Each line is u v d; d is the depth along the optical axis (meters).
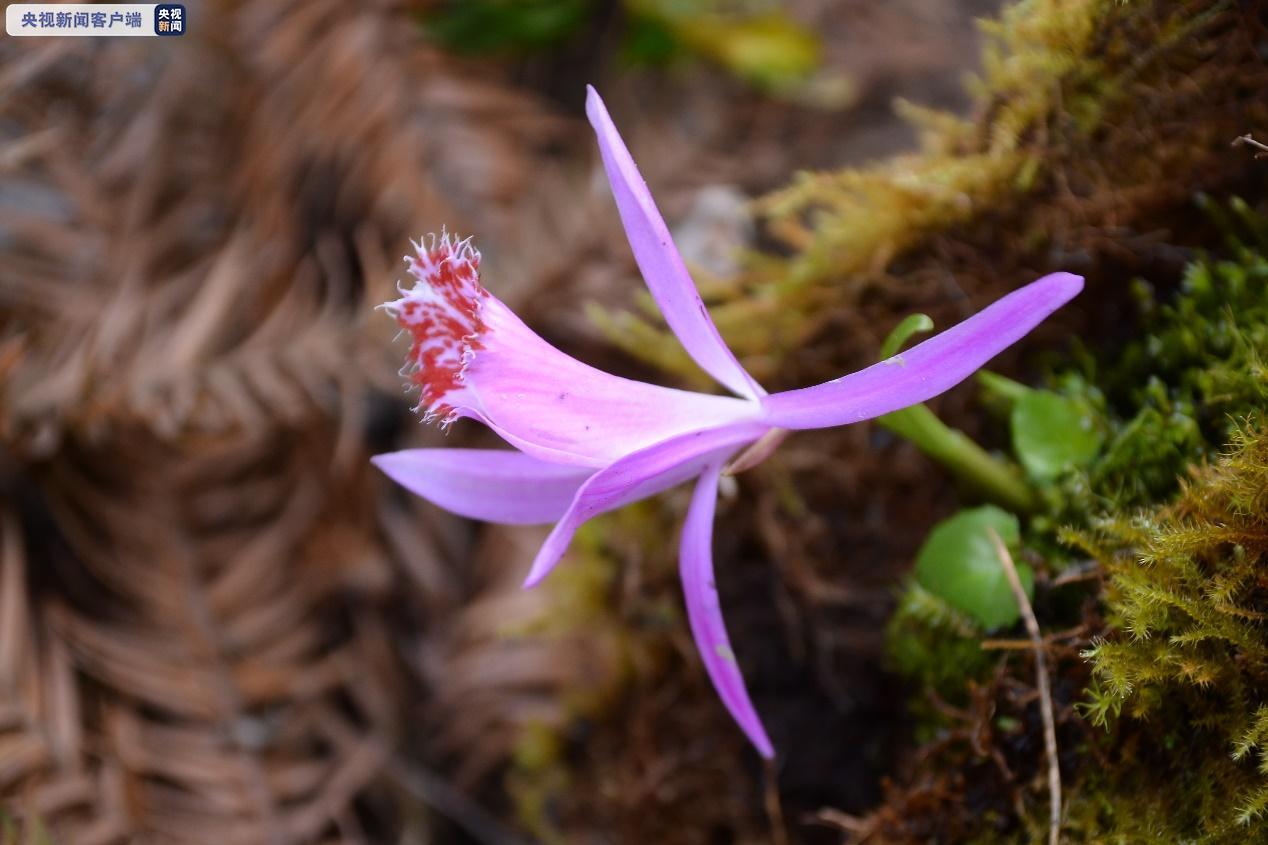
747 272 0.39
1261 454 0.32
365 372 0.41
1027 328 0.31
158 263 0.42
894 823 0.35
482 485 0.34
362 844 0.40
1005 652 0.34
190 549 0.41
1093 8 0.34
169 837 0.38
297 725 0.41
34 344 0.40
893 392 0.32
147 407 0.39
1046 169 0.35
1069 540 0.33
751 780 0.38
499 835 0.41
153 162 0.42
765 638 0.38
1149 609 0.32
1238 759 0.31
